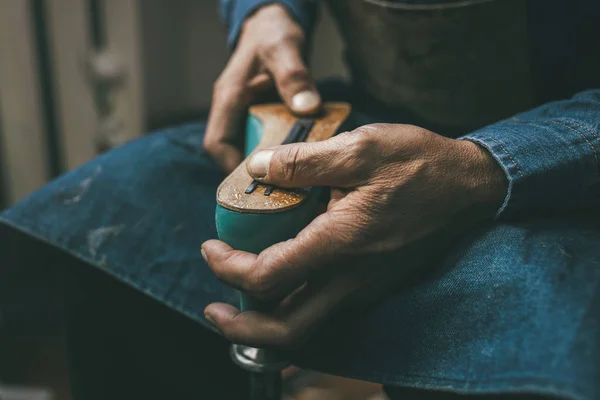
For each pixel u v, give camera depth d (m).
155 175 0.61
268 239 0.46
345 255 0.46
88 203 0.59
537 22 0.58
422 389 0.45
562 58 0.60
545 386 0.39
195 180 0.62
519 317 0.42
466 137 0.48
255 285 0.46
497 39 0.59
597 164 0.47
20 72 1.23
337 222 0.45
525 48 0.59
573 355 0.39
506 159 0.46
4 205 1.35
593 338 0.39
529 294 0.43
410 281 0.49
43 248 0.63
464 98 0.62
